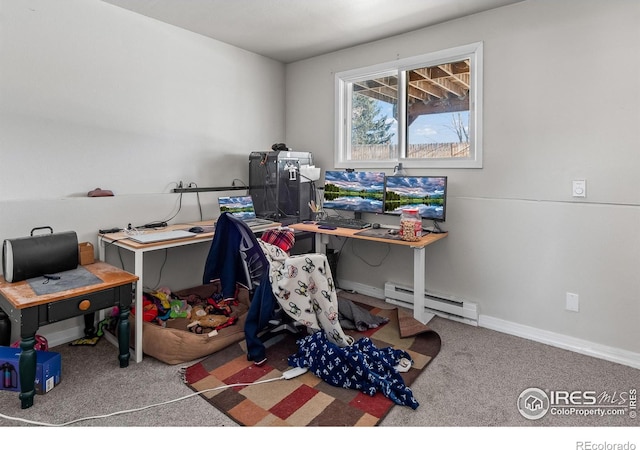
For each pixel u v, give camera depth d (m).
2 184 2.35
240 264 2.50
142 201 2.99
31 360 1.83
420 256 2.77
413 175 3.26
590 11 2.36
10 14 2.32
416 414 1.82
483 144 2.85
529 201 2.67
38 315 1.84
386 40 3.36
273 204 3.59
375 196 3.31
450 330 2.84
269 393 1.98
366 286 3.66
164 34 3.09
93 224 2.71
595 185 2.40
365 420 1.76
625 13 2.25
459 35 2.93
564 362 2.34
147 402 1.91
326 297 2.25
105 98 2.77
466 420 1.78
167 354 2.29
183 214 3.28
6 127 2.34
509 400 1.94
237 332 2.56
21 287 2.01
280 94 4.14
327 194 3.61
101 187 2.79
